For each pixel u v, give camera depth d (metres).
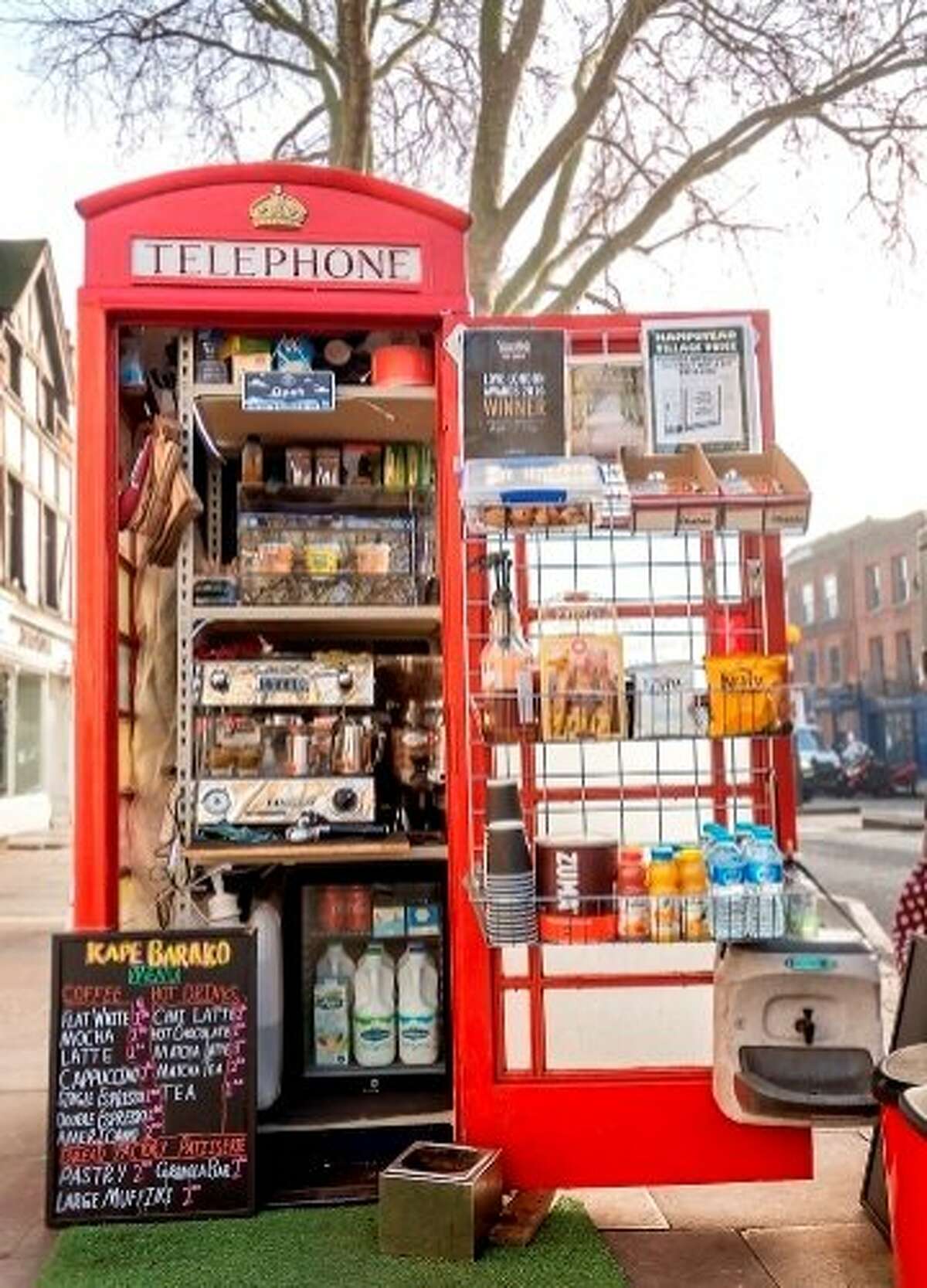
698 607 3.38
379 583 3.71
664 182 9.92
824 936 3.06
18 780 19.42
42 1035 5.42
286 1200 3.15
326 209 3.44
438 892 3.80
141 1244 2.90
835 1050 2.97
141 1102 3.07
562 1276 2.74
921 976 3.01
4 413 17.95
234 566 3.79
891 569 36.31
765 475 3.25
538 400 3.27
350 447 3.96
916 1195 2.19
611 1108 3.20
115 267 3.37
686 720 3.10
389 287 3.43
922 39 9.80
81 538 3.32
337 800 3.53
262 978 3.48
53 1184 3.02
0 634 17.33
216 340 3.60
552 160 9.16
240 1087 3.10
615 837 3.28
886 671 36.59
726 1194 3.35
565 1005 3.28
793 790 3.36
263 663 3.61
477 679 3.31
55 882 12.08
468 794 3.29
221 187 3.42
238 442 3.98
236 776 3.55
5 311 18.00
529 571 3.37
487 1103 3.20
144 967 3.12
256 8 9.52
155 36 10.25
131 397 3.76
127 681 3.74
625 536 3.38
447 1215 2.83
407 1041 3.67
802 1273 2.82
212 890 3.63
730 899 2.92
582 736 3.09
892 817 20.16
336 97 9.99
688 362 3.32
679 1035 3.29
